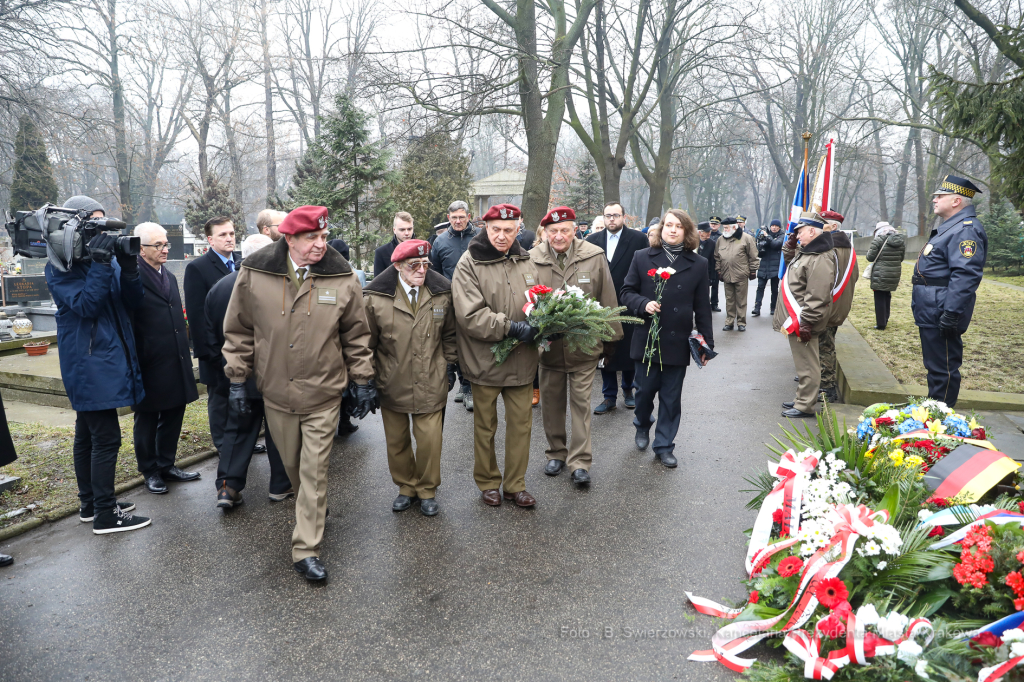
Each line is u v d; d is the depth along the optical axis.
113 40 33.75
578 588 3.38
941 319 5.31
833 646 2.63
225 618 3.18
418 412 4.18
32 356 8.69
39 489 4.71
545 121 15.15
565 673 2.73
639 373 5.34
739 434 5.89
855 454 3.61
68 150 29.36
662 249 5.11
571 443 4.79
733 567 3.57
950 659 2.43
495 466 4.52
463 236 7.12
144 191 41.59
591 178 29.42
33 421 6.57
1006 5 21.97
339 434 6.09
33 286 14.63
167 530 4.16
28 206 24.67
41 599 3.37
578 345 4.55
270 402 3.68
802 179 8.24
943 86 9.95
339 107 13.59
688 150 34.28
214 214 26.88
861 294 14.73
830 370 6.76
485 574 3.54
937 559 2.79
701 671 2.72
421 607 3.24
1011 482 3.31
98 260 3.74
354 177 13.49
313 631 3.06
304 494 3.59
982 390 6.52
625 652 2.86
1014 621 2.48
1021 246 18.42
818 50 35.94
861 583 2.84
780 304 6.34
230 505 4.43
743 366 8.64
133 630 3.09
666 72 23.45
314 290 3.64
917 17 30.64
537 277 4.79
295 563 3.56
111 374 3.99
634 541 3.88
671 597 3.29
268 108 36.38
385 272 4.14
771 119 37.72
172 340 4.74
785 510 3.34
